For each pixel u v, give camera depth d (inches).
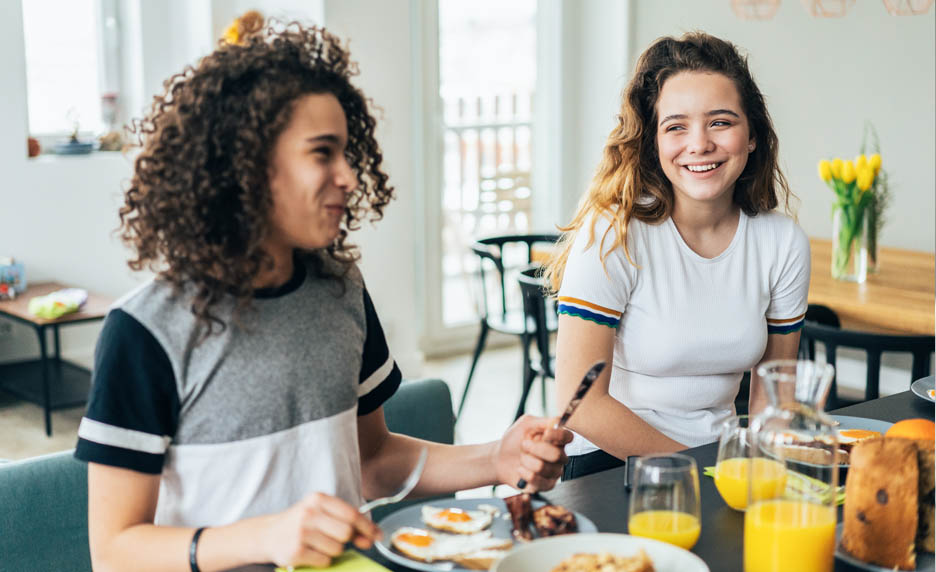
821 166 136.0
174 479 48.9
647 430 67.9
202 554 45.2
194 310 47.1
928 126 173.9
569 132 222.5
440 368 201.8
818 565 43.8
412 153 189.5
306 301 51.3
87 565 66.2
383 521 50.2
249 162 46.3
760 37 193.8
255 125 46.2
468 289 215.8
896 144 178.4
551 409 174.7
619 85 212.2
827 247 160.7
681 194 70.1
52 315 155.9
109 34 196.2
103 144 193.3
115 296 191.5
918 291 130.0
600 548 45.0
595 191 71.7
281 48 49.4
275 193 47.8
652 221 70.6
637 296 70.7
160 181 47.3
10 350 183.9
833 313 125.7
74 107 195.0
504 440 55.8
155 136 48.2
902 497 45.7
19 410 172.6
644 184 70.5
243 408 48.7
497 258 159.5
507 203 218.5
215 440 48.6
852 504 47.3
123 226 49.8
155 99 50.3
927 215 175.9
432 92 202.8
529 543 44.9
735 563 47.0
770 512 44.3
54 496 64.8
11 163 178.5
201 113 47.0
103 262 189.6
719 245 71.9
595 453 73.5
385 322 191.2
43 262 183.6
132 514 46.8
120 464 46.1
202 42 187.5
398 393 80.3
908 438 47.1
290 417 50.0
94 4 194.4
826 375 45.8
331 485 51.2
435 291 210.2
